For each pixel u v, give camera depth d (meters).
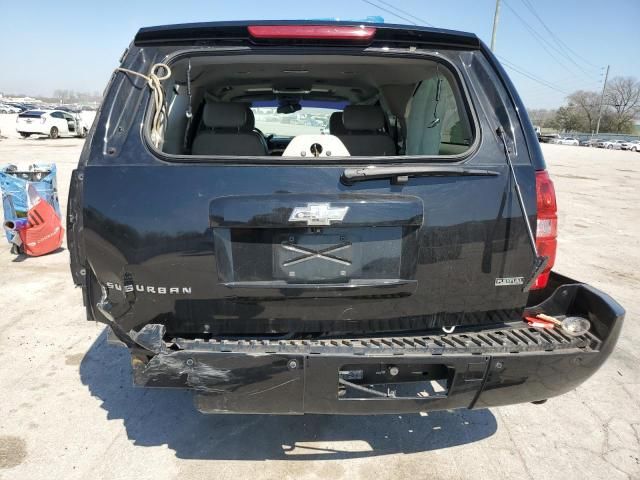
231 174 1.98
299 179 1.98
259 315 2.08
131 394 3.07
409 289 2.07
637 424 2.88
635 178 19.08
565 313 2.33
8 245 6.29
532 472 2.46
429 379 2.07
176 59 2.16
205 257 2.00
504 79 2.22
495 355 1.97
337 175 1.99
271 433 2.72
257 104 4.64
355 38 2.13
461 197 2.04
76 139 26.61
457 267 2.08
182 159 2.00
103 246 2.02
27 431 2.68
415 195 2.01
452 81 2.27
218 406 1.99
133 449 2.56
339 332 2.13
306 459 2.52
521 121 2.18
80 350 3.62
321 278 2.04
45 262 5.68
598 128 79.44
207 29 2.12
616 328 2.05
